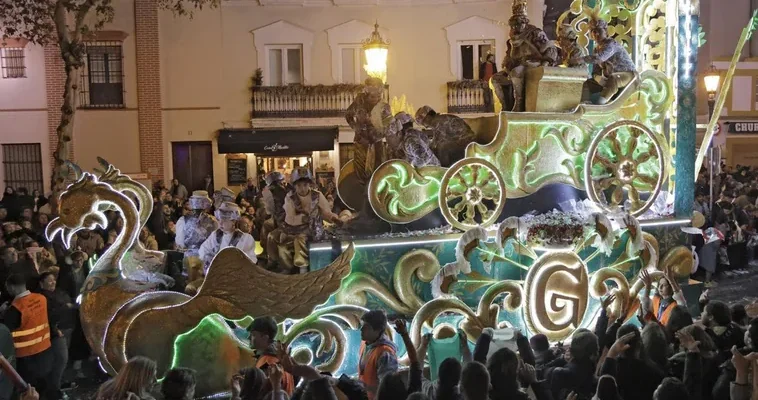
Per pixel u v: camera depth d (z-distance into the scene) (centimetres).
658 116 1086
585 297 980
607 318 848
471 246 932
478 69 2861
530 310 956
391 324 916
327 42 2870
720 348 751
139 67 2847
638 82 1064
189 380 565
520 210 1017
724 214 1906
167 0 2686
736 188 2341
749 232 1906
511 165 994
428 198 959
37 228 1738
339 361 881
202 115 2881
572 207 1032
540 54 1022
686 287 1084
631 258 1027
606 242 988
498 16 2827
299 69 2898
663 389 577
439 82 2853
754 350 691
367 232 961
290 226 931
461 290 954
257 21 2859
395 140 977
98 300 855
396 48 2848
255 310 849
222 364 853
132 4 2825
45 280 1078
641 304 944
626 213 1031
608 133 1020
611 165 1045
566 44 1062
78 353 1164
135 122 2873
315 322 875
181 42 2859
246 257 856
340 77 2894
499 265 968
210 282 847
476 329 930
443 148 1032
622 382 662
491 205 1023
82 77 2844
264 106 2877
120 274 874
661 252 1077
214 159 2903
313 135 2842
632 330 705
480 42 2845
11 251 1195
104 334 845
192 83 2870
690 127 1097
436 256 946
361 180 1012
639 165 1081
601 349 788
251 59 2877
